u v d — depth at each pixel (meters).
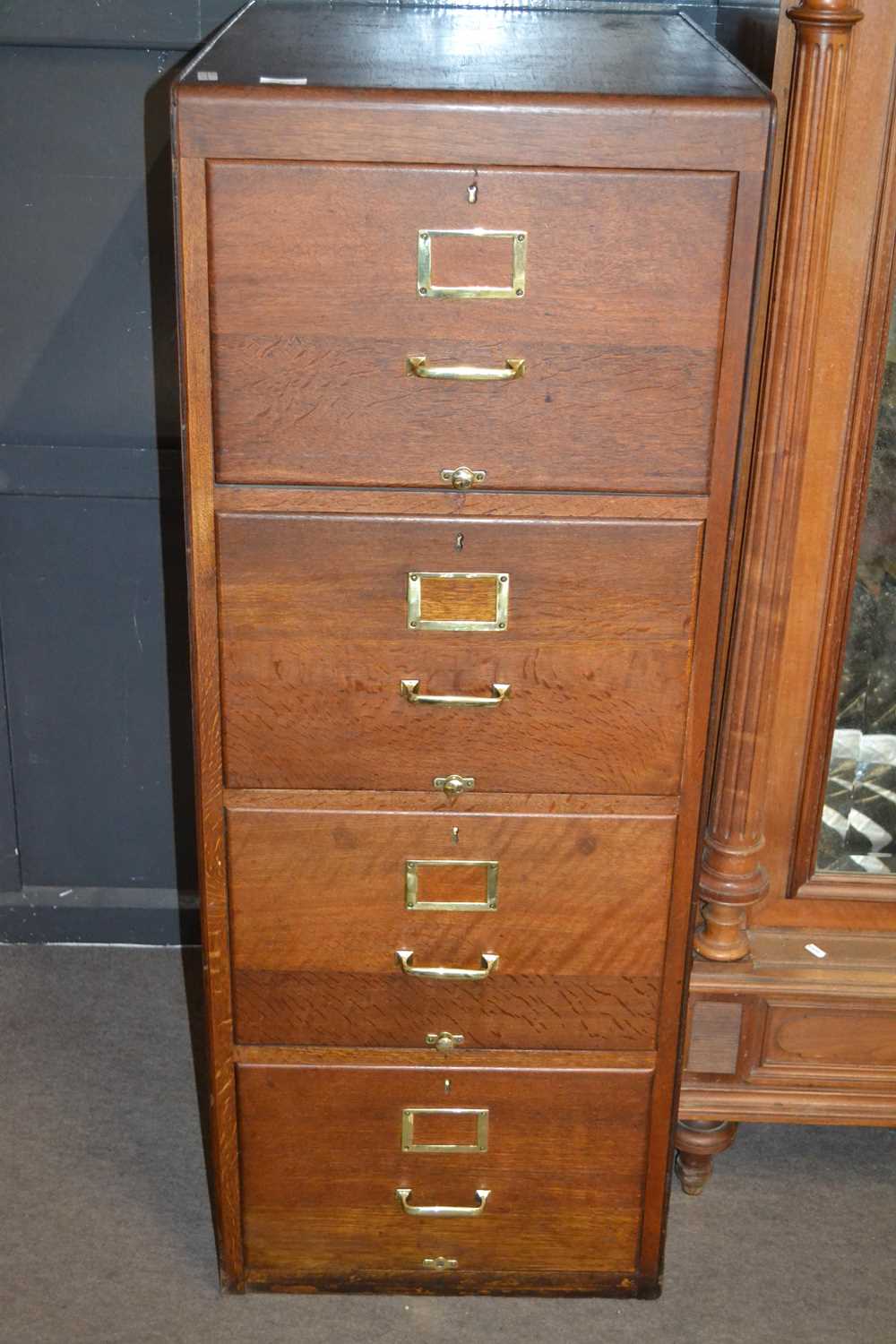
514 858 1.53
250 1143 1.66
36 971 2.32
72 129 1.97
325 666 1.45
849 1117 1.83
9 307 2.05
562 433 1.35
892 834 1.79
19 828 2.34
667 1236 1.83
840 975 1.77
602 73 1.38
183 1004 2.25
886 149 1.46
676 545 1.40
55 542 2.17
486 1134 1.66
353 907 1.55
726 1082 1.84
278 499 1.38
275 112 1.23
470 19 1.81
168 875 2.37
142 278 2.04
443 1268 1.74
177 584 2.19
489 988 1.59
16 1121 2.00
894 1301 1.75
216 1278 1.77
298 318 1.31
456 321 1.31
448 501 1.38
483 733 1.48
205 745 1.48
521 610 1.43
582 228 1.27
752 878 1.75
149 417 2.11
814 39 1.37
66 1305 1.71
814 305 1.47
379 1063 1.63
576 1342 1.69
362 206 1.27
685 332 1.32
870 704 1.72
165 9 1.89
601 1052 1.63
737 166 1.25
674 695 1.46
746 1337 1.69
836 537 1.62
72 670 2.24
